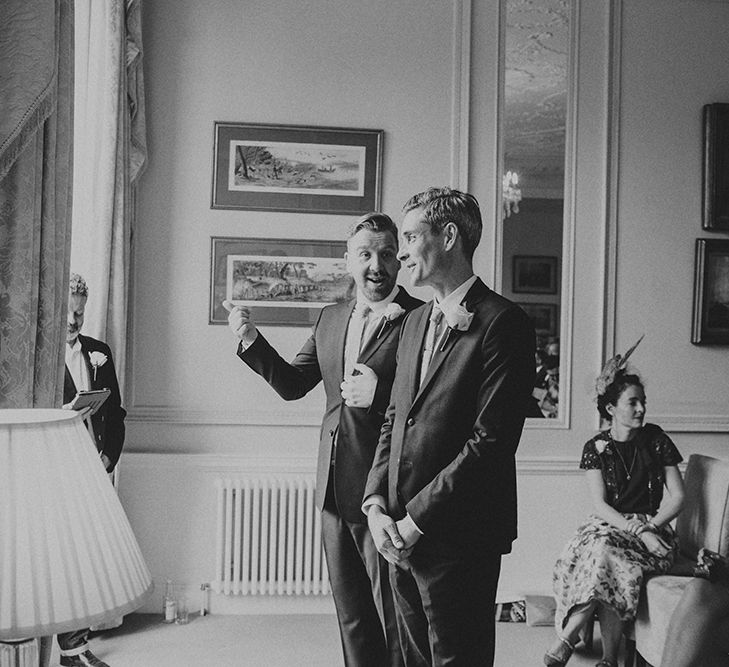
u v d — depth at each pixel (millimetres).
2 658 1468
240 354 3201
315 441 4887
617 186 5043
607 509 3928
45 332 2445
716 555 3246
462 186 4965
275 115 4895
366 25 4934
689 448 5035
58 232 2562
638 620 3664
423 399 2357
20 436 1378
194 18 4844
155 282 4820
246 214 4875
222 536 4703
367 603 3039
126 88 4410
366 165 4922
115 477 4332
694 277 5070
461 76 4969
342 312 3160
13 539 1330
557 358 5012
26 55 2201
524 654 4172
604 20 5039
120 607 1392
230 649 4172
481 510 2273
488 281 4984
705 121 5066
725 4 5086
